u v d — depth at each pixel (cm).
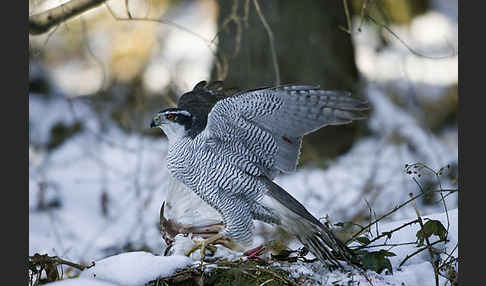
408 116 1416
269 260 750
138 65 1709
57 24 970
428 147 1320
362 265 723
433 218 812
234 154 766
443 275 722
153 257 710
